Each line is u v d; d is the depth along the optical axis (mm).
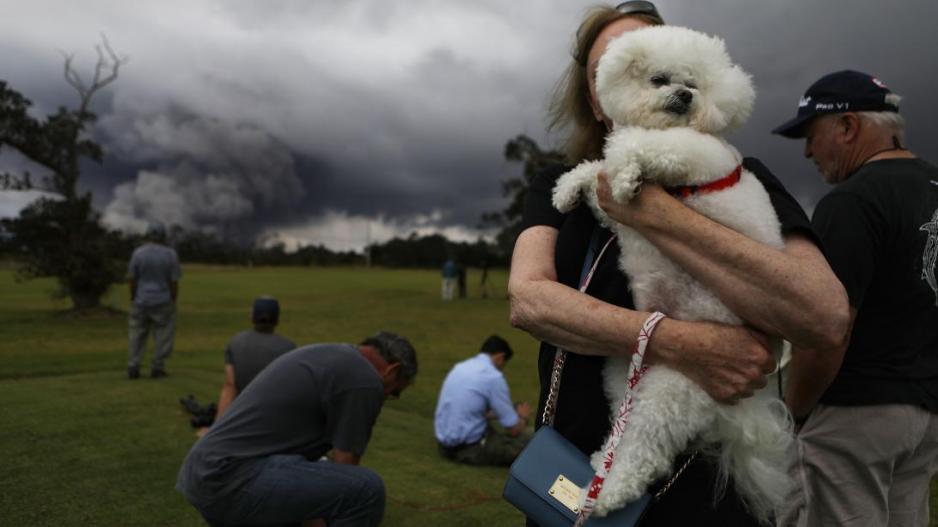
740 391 1492
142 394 7949
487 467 5574
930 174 2494
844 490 2395
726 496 1592
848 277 2295
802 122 2850
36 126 20406
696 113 1790
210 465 3221
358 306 24375
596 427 1698
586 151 2115
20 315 19312
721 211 1603
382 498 3289
